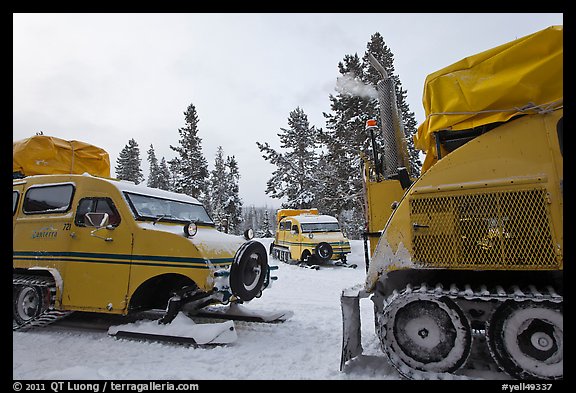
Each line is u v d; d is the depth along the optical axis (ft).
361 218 97.96
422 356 11.78
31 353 15.57
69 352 15.64
